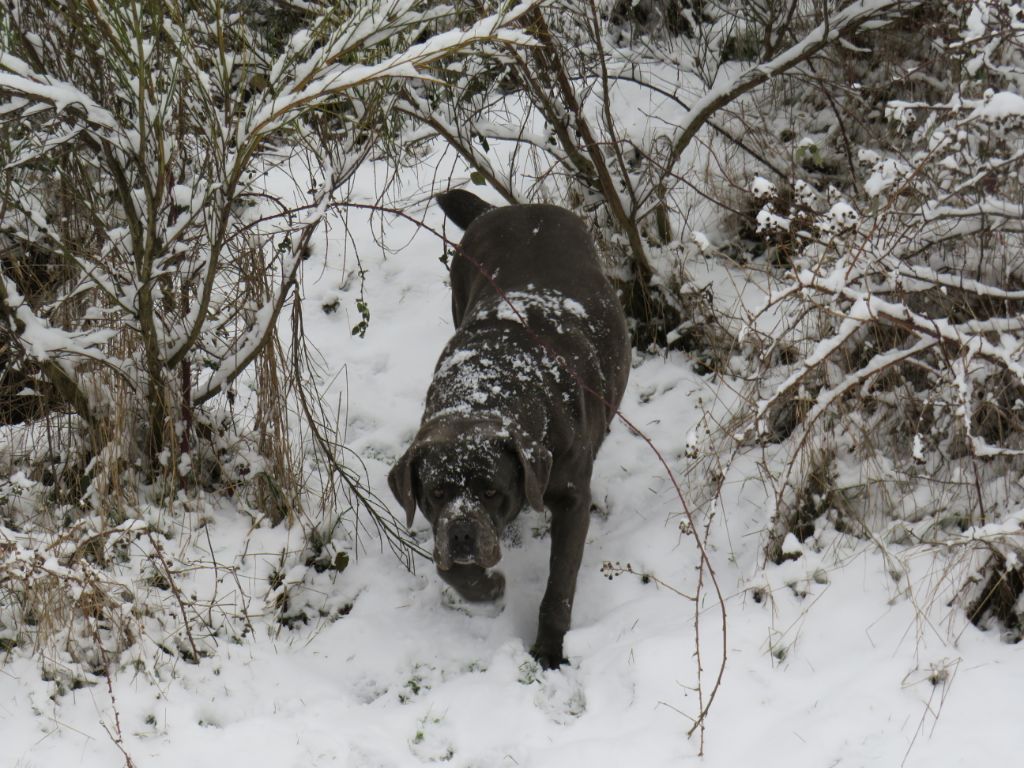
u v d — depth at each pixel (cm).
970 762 314
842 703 344
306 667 392
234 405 498
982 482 418
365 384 534
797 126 595
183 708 361
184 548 415
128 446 441
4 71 368
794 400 454
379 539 450
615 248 547
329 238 610
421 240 609
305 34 381
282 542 438
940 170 413
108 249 440
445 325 563
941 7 511
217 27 374
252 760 340
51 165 413
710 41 625
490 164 539
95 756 338
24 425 458
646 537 441
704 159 582
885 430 449
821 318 462
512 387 407
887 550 404
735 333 516
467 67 489
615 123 577
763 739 336
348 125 445
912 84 559
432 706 367
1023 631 369
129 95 381
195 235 431
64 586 368
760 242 559
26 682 360
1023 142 439
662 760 332
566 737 350
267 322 441
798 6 596
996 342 408
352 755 345
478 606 418
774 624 383
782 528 426
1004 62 472
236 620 403
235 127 403
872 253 389
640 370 532
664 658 368
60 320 453
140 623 374
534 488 375
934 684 346
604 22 616
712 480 443
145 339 421
